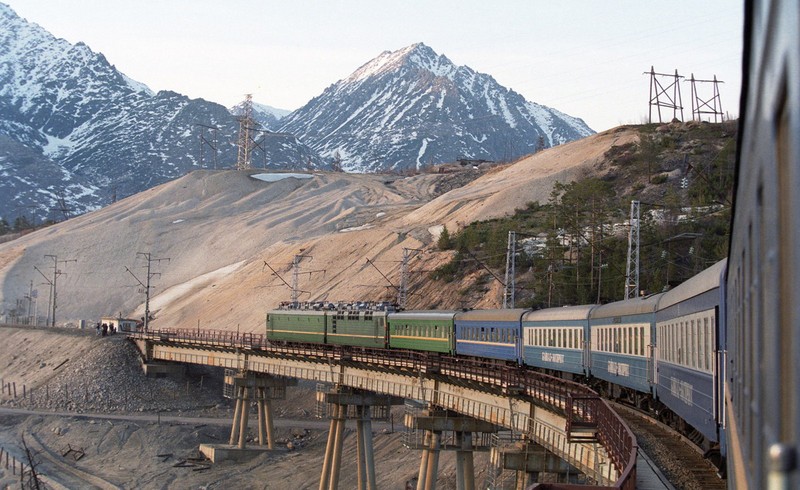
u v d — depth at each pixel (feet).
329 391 273.13
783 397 15.35
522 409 162.30
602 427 100.68
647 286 329.93
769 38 15.84
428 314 256.52
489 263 428.97
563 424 133.18
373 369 247.29
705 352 86.12
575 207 406.41
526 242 417.90
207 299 609.01
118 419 366.43
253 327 510.17
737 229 35.86
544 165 628.28
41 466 318.45
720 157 438.81
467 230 482.28
